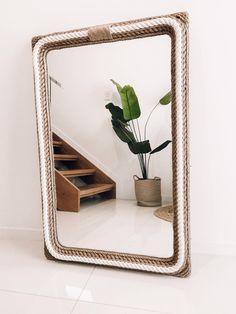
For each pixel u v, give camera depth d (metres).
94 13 1.22
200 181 1.15
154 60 1.08
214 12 1.08
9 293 0.92
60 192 1.24
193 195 1.16
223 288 0.93
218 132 1.11
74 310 0.83
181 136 1.00
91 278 1.02
